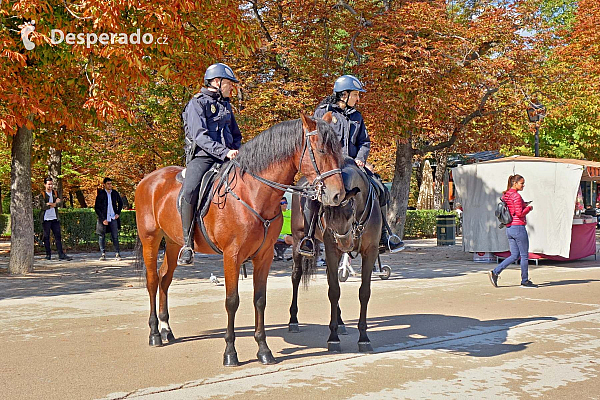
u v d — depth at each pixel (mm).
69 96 14805
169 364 6230
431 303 10094
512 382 5602
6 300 10594
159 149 20734
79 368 6074
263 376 5797
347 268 12664
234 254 6152
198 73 13414
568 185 15836
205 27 13305
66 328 8109
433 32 17859
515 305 9891
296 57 19703
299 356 6562
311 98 19047
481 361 6352
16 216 14820
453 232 23719
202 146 6465
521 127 28609
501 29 18828
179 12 12242
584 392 5301
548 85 21469
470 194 17328
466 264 16766
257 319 6348
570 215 15852
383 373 5887
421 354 6645
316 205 6969
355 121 7594
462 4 21375
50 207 17922
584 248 17578
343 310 9484
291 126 6043
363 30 18047
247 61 20172
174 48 12414
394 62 16406
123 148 26125
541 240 16172
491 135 20641
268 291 11688
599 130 30719
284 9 20203
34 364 6230
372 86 17359
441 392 5293
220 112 6758
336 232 6355
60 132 17703
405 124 17562
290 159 6008
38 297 10953
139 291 11750
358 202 6586
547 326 8156
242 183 6191
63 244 21219
